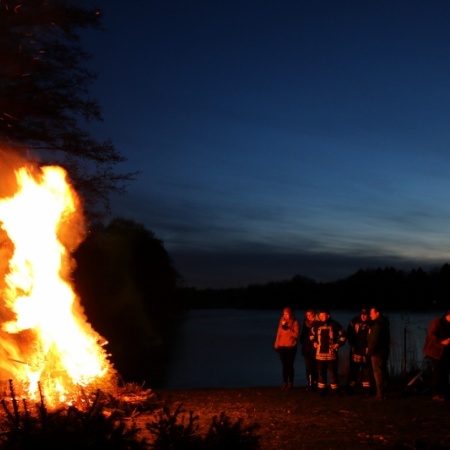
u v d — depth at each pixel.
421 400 12.20
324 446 8.48
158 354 31.17
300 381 18.67
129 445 5.28
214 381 21.19
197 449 5.36
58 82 16.28
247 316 90.88
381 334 12.16
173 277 57.50
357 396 12.73
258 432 9.23
